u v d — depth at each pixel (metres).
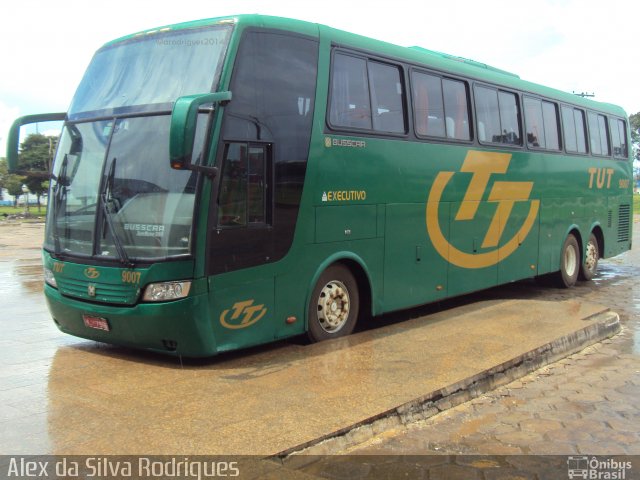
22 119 7.18
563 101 13.02
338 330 7.81
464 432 5.34
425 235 9.06
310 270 7.25
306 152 7.14
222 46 6.45
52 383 5.95
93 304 6.51
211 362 6.64
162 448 4.46
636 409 6.01
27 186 45.19
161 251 6.09
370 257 8.10
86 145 6.91
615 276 15.62
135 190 6.36
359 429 4.95
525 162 11.50
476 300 11.70
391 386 5.82
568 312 9.48
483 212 10.37
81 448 4.47
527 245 11.73
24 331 8.44
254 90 6.59
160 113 6.42
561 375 7.13
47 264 7.07
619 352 8.23
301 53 7.17
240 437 4.63
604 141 14.89
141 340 6.30
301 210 7.09
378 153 8.17
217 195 6.18
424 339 7.68
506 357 6.86
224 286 6.27
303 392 5.62
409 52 8.95
